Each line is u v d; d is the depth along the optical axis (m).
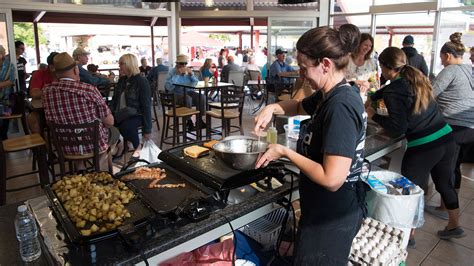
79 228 1.12
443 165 2.33
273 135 1.93
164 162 1.66
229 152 1.40
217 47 13.29
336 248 1.26
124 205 1.25
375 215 1.90
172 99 4.75
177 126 5.06
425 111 2.15
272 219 1.92
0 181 2.98
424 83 2.10
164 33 9.98
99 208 1.19
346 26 1.31
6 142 3.14
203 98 5.66
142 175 1.52
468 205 3.03
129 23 9.00
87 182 1.41
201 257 1.37
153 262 1.12
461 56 2.77
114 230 1.10
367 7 7.40
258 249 1.82
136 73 4.01
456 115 2.77
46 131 3.57
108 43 11.25
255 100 8.84
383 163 2.69
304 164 1.15
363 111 1.17
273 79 7.01
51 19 8.00
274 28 8.21
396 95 2.09
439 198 3.11
